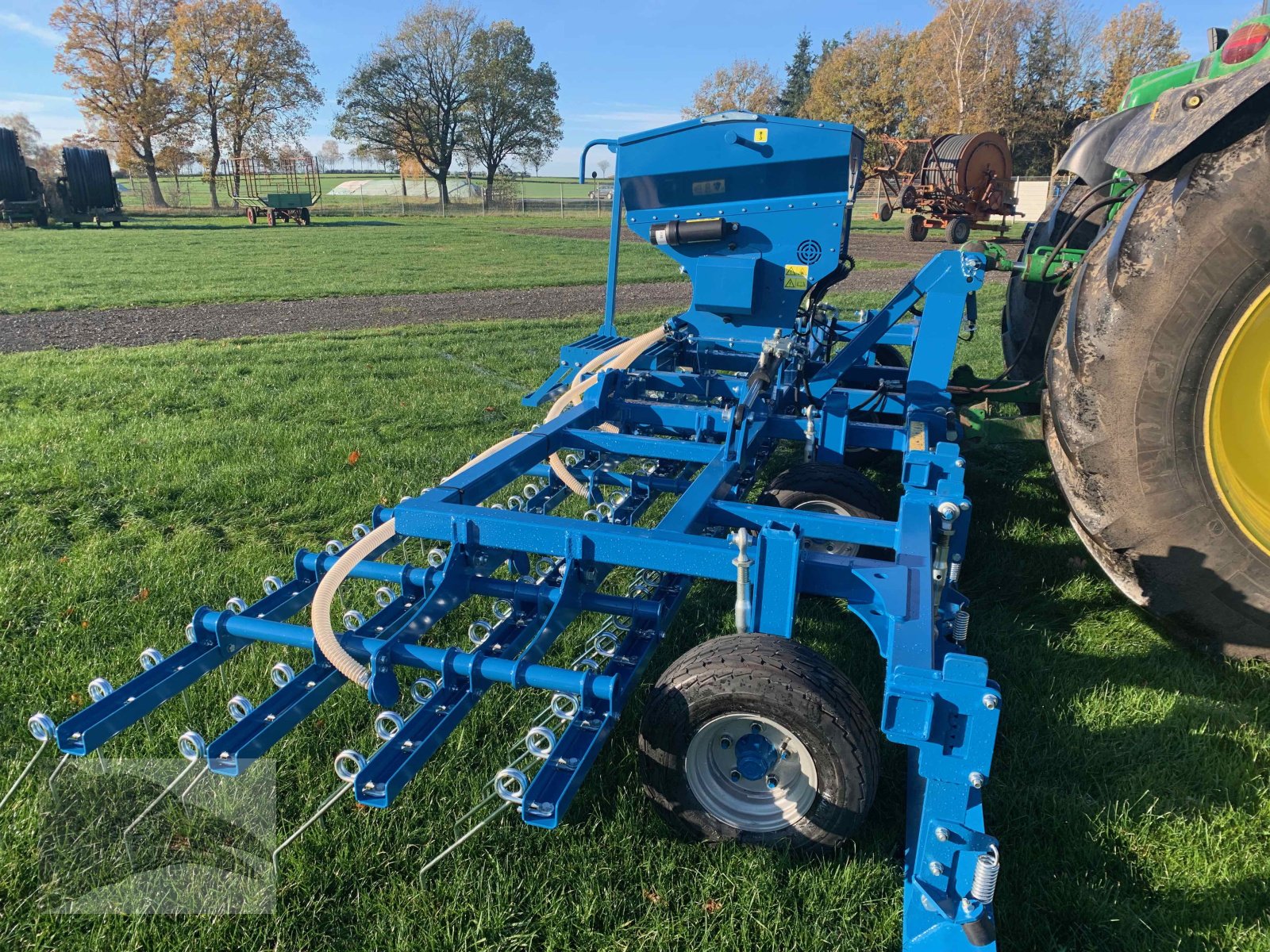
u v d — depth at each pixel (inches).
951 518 110.3
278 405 288.8
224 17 2236.7
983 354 377.1
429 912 92.7
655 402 185.8
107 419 268.4
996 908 93.0
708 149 192.9
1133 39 1989.4
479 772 113.0
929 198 1042.1
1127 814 106.0
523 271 765.3
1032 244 234.8
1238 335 114.8
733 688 93.5
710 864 98.9
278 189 2527.1
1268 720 125.1
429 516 110.4
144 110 2263.8
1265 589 125.5
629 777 113.5
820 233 192.5
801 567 99.7
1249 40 146.3
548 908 93.7
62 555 174.4
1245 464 124.0
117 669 133.6
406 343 410.0
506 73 2506.2
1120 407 122.5
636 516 162.4
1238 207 109.8
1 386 308.7
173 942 89.6
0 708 123.9
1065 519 201.8
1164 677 136.4
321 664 107.8
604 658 134.3
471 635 117.5
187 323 485.1
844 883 94.7
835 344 285.1
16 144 1355.8
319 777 112.0
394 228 1481.3
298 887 95.5
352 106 2508.6
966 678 75.6
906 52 2160.4
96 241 1106.1
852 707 93.0
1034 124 2022.6
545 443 141.7
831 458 165.6
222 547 181.0
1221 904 93.7
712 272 200.1
